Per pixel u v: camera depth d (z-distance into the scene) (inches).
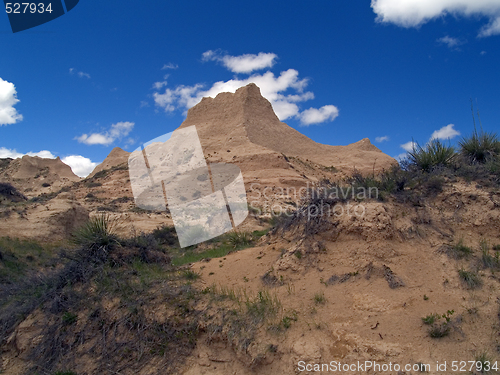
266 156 2047.2
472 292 186.2
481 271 197.6
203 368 178.1
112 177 2233.0
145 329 204.4
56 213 644.7
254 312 194.4
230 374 171.2
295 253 238.2
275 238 298.7
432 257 214.8
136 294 226.2
